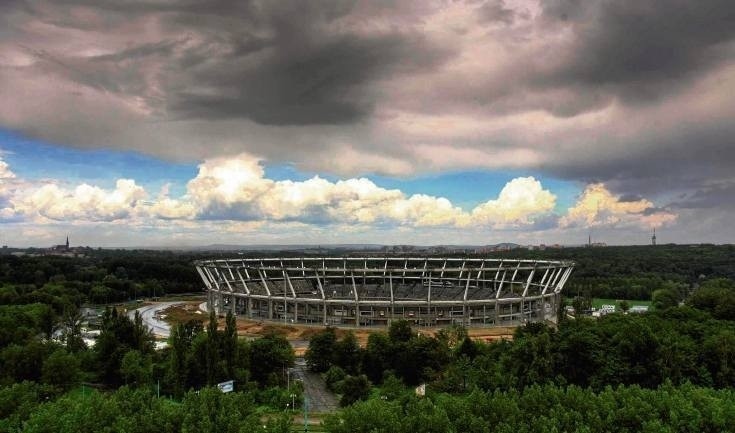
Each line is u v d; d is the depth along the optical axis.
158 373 115.19
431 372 120.38
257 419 84.88
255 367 121.81
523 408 86.62
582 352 111.06
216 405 88.69
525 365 108.44
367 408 83.25
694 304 188.50
